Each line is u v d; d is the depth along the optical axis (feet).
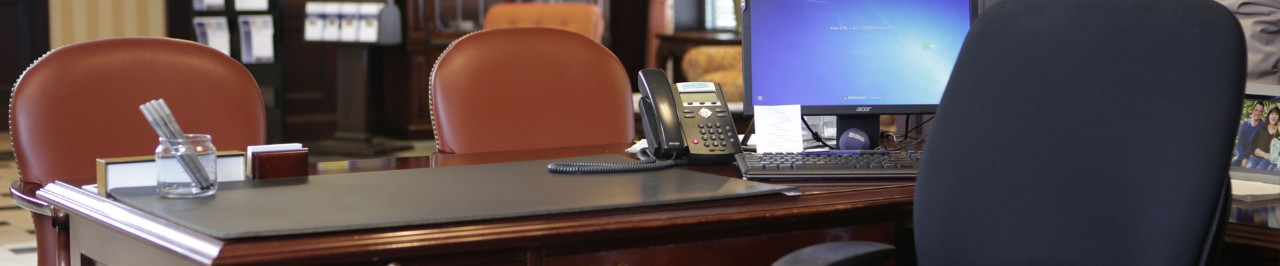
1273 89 6.34
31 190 6.61
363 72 25.35
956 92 4.95
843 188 5.82
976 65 4.90
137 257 4.91
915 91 7.47
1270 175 6.34
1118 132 4.54
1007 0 4.93
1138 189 4.49
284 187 5.53
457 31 28.27
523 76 8.61
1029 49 4.77
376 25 24.68
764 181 6.09
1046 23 4.76
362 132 25.48
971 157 4.87
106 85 7.25
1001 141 4.80
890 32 7.48
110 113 7.22
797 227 5.55
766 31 7.46
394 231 4.53
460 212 4.82
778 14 7.47
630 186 5.65
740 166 6.34
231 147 7.54
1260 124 6.43
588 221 4.85
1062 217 4.67
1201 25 4.42
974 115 4.88
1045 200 4.70
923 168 5.04
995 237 4.83
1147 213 4.45
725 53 24.64
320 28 25.08
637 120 19.45
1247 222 5.25
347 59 25.40
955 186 4.91
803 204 5.42
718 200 5.36
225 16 24.32
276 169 5.88
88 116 7.16
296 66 28.37
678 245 5.20
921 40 7.50
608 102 8.86
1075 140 4.64
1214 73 4.35
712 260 5.30
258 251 4.22
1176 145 4.39
